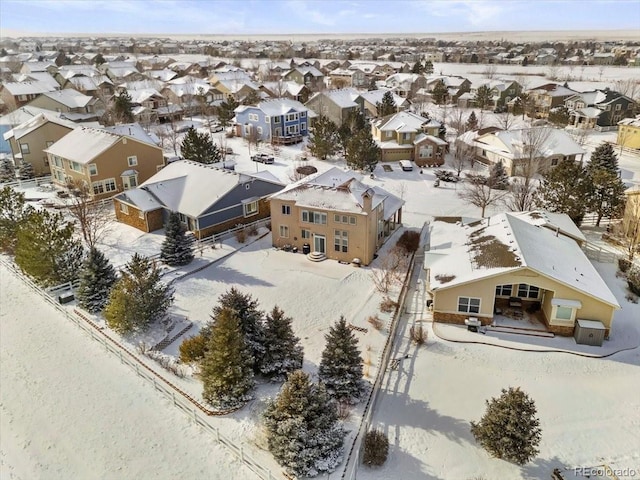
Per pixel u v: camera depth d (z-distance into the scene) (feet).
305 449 61.82
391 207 139.74
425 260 107.24
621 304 102.73
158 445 68.39
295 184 135.23
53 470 64.69
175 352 89.81
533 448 64.13
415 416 73.77
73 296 108.06
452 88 360.69
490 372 83.56
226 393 74.08
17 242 120.37
